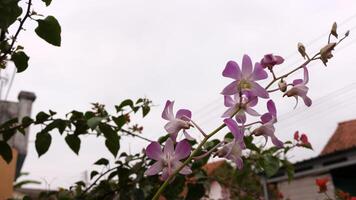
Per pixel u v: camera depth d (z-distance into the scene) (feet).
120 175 2.46
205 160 2.10
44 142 2.16
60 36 1.66
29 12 1.58
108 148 2.23
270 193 7.54
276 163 2.60
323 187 3.36
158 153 1.18
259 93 1.15
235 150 1.12
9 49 1.65
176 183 2.23
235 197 3.67
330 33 1.29
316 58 1.26
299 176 8.63
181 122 1.22
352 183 8.43
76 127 2.22
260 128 1.20
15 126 2.18
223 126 1.17
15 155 5.59
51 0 1.64
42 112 2.13
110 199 2.51
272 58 1.24
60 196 2.75
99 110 2.46
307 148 2.89
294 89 1.23
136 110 2.53
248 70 1.16
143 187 2.37
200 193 2.44
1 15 1.51
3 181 5.15
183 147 1.17
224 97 1.24
